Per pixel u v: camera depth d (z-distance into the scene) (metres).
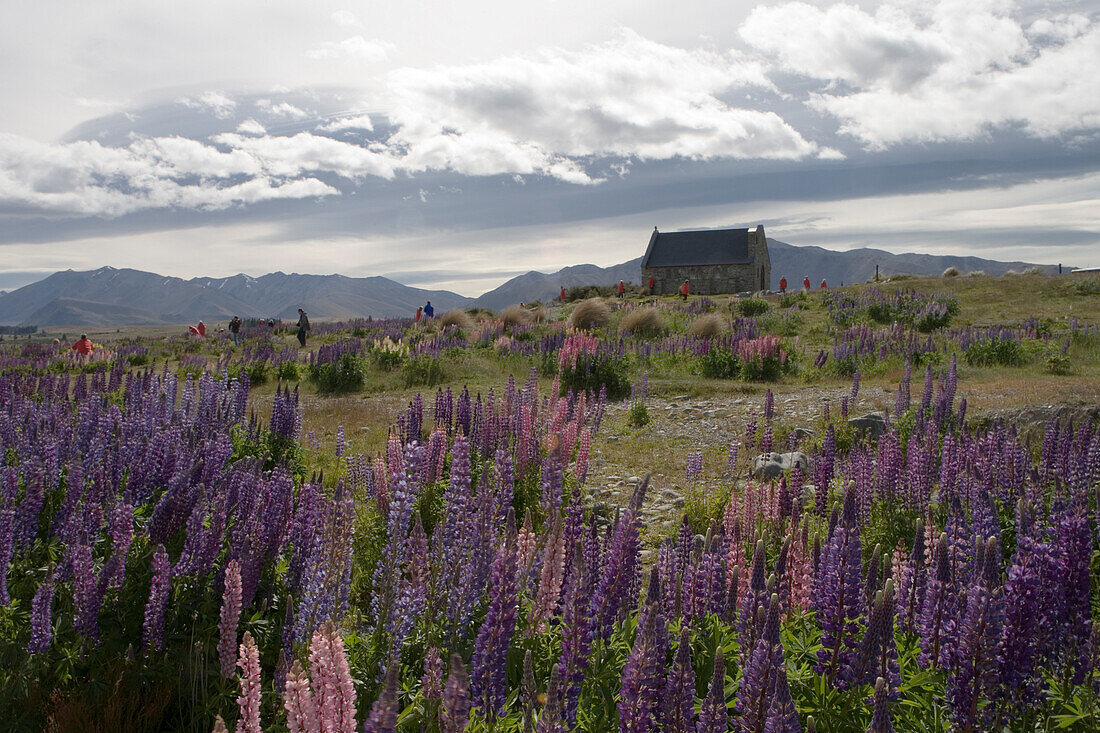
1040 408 14.57
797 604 5.71
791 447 13.91
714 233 104.94
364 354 32.34
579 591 4.46
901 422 15.13
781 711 3.43
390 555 5.86
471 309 60.12
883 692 3.29
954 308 40.97
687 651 4.02
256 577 6.04
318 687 3.26
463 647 5.38
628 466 14.68
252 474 7.21
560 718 3.87
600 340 30.34
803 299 49.62
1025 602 4.21
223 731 3.17
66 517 6.96
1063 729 4.45
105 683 5.19
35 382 18.23
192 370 28.73
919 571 5.43
